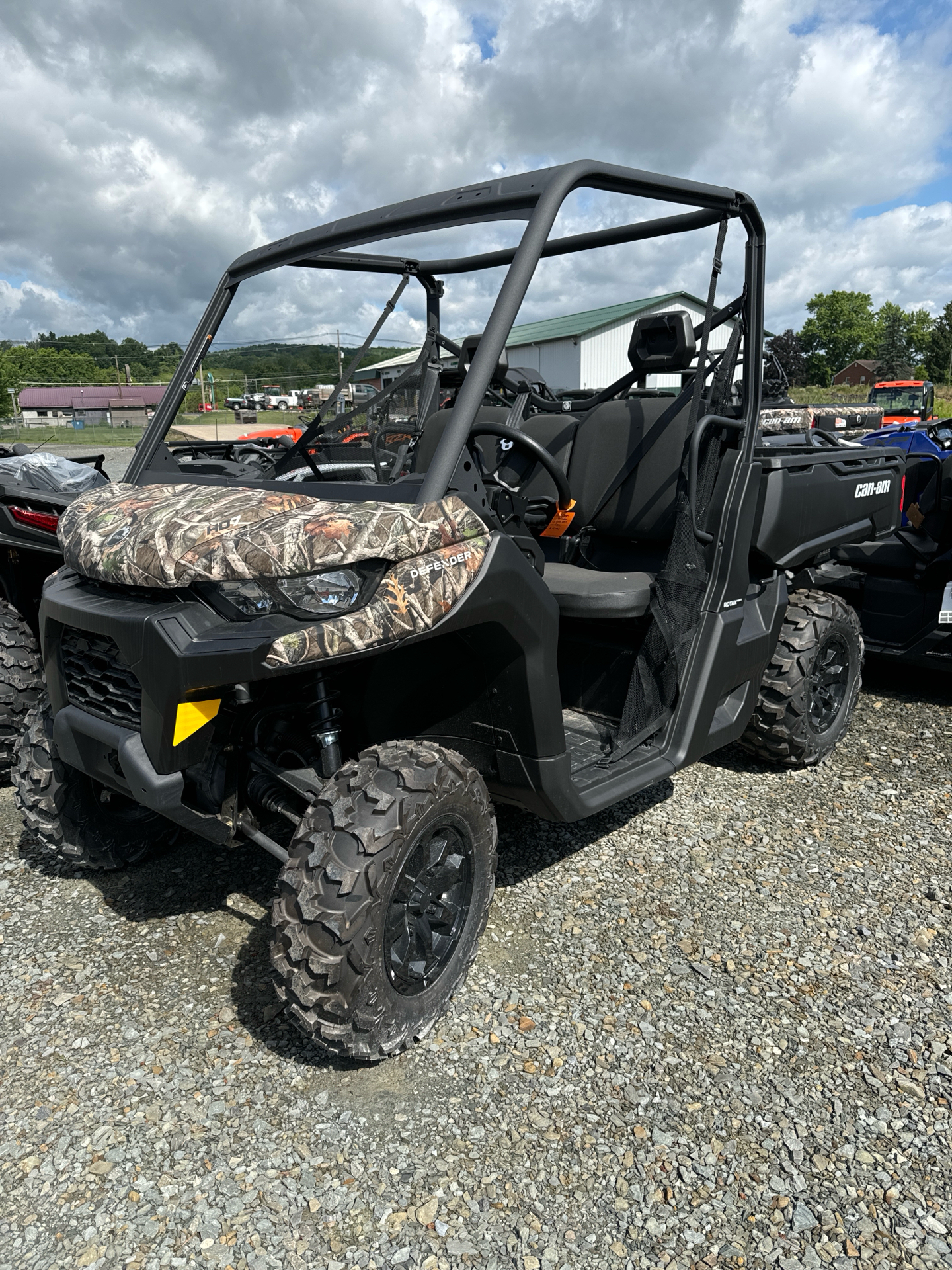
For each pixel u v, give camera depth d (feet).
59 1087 5.96
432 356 9.15
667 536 9.43
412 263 9.12
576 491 10.12
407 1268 4.69
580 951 7.44
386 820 5.68
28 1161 5.36
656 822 9.80
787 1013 6.70
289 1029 6.55
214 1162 5.36
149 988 6.99
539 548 7.28
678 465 9.21
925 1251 4.79
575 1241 4.85
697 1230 4.91
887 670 15.76
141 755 5.92
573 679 9.70
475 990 6.93
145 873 8.73
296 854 5.73
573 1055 6.25
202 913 8.04
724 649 8.93
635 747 8.43
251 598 5.55
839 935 7.70
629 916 7.96
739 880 8.59
